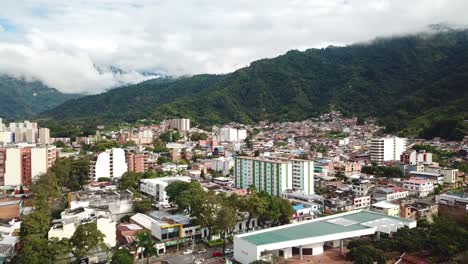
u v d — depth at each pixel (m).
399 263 135.50
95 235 128.25
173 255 150.38
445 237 140.00
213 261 143.62
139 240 137.50
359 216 173.00
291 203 198.12
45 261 115.44
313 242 141.25
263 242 135.50
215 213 159.62
